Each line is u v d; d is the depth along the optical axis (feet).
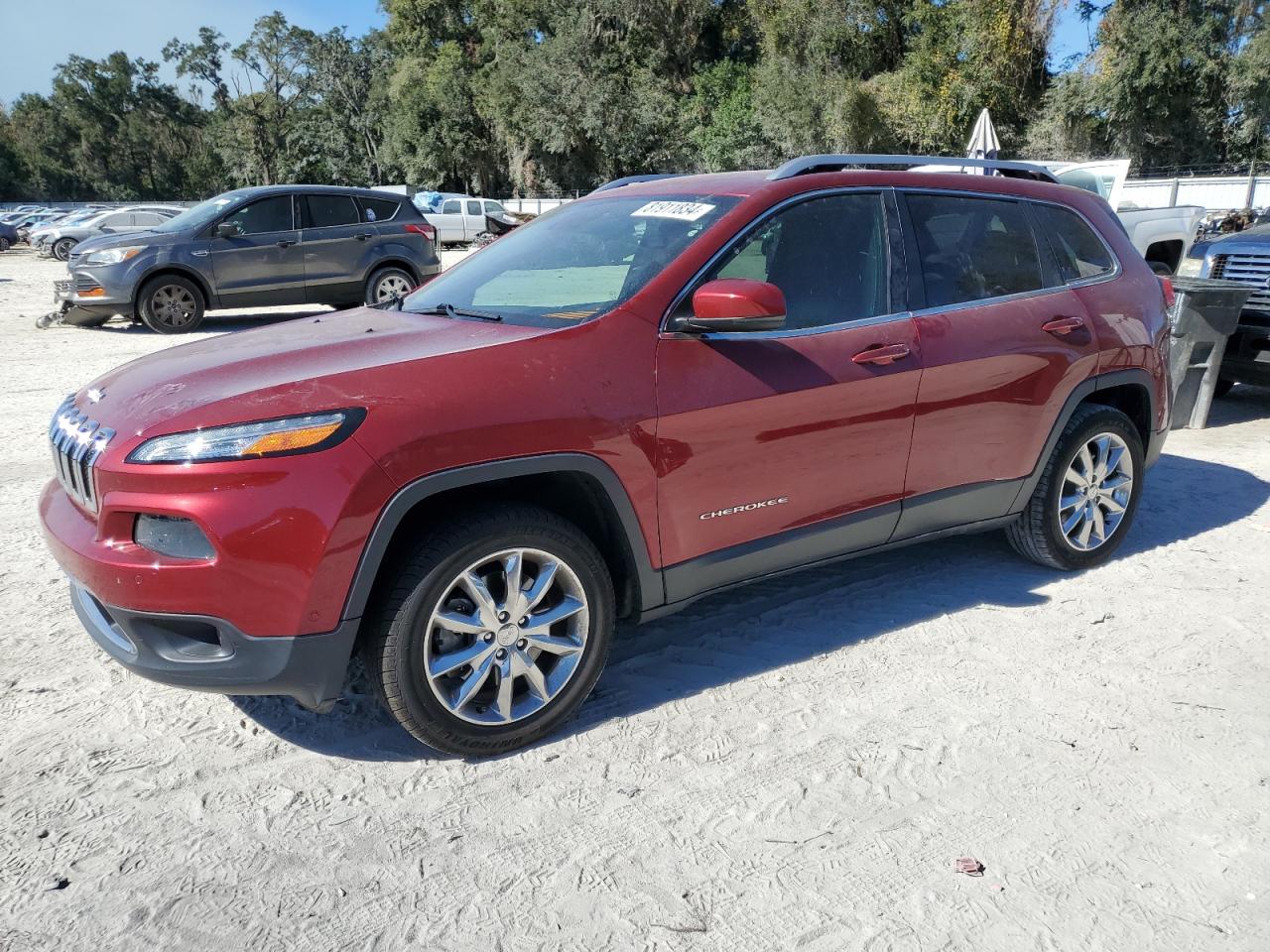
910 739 9.87
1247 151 126.41
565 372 9.36
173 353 10.86
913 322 11.71
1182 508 17.38
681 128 169.27
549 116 168.14
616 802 8.85
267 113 256.32
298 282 41.47
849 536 11.63
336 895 7.68
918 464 11.91
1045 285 13.37
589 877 7.89
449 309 11.41
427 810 8.75
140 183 348.18
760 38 167.84
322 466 8.21
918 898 7.64
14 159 318.65
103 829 8.48
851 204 11.67
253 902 7.61
